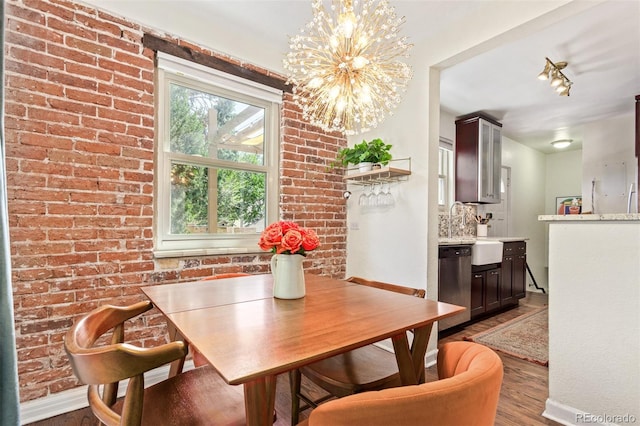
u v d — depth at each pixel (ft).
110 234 6.41
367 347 5.17
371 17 5.19
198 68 7.65
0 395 3.47
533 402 6.29
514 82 10.48
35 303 5.63
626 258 4.89
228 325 3.39
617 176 13.76
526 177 18.31
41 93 5.73
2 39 3.84
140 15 6.85
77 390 6.00
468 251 10.91
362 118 6.29
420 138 8.32
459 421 2.04
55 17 5.89
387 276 9.20
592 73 9.78
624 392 4.86
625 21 7.32
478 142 13.17
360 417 1.91
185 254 7.29
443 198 13.64
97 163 6.28
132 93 6.72
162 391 3.74
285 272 4.54
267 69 8.95
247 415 2.79
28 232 5.58
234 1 7.16
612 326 5.00
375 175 8.80
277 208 9.32
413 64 8.46
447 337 9.99
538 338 9.81
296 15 7.65
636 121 11.39
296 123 9.48
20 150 5.52
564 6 5.83
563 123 14.52
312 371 4.33
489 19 6.89
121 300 6.52
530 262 18.44
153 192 7.10
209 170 8.17
